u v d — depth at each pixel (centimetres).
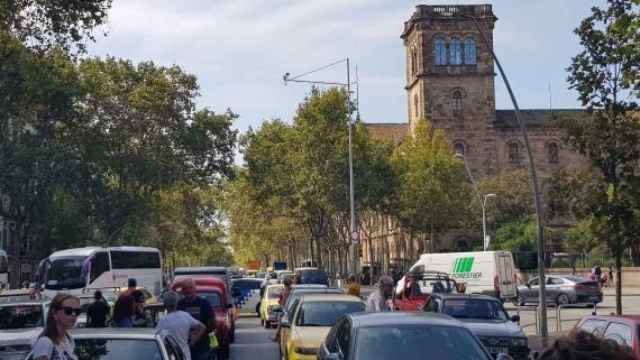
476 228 8588
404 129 12131
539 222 2483
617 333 1270
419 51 9506
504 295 4509
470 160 9475
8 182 4469
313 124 6719
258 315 4519
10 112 3866
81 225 5588
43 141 4672
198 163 6669
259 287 4778
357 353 1007
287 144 6925
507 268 4559
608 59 2055
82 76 6144
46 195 4775
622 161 2094
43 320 1917
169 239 8269
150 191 6588
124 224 6431
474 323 1866
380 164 6800
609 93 2106
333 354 1062
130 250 4459
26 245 5381
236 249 13212
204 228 8269
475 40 9462
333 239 7331
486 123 9456
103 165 6000
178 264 13500
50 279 4144
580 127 2125
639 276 6272
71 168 4800
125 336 998
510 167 9519
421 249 8531
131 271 4431
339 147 6612
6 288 4888
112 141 6131
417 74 9569
